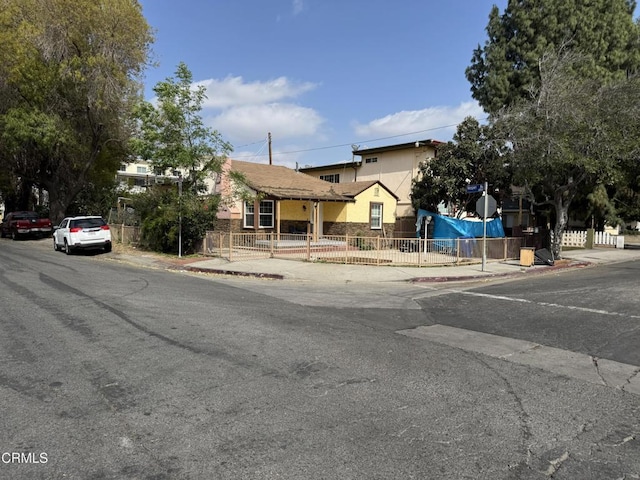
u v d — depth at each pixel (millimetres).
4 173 29312
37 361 5297
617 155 16016
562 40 24656
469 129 23391
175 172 18422
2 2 24406
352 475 3086
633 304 9703
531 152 17281
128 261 17359
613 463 3320
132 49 26281
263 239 20312
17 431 3635
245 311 8383
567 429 3857
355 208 26656
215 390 4543
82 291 9852
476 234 21781
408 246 17078
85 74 25078
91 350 5742
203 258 18047
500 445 3557
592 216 28516
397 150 31188
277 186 24203
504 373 5273
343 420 3934
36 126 24031
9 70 23781
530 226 31750
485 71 28875
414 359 5723
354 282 13414
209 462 3223
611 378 5172
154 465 3172
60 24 23953
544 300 10266
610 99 16484
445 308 9320
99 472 3076
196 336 6504
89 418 3881
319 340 6484
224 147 18812
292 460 3266
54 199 30094
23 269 13258
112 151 30000
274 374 5043
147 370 5074
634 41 26750
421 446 3514
